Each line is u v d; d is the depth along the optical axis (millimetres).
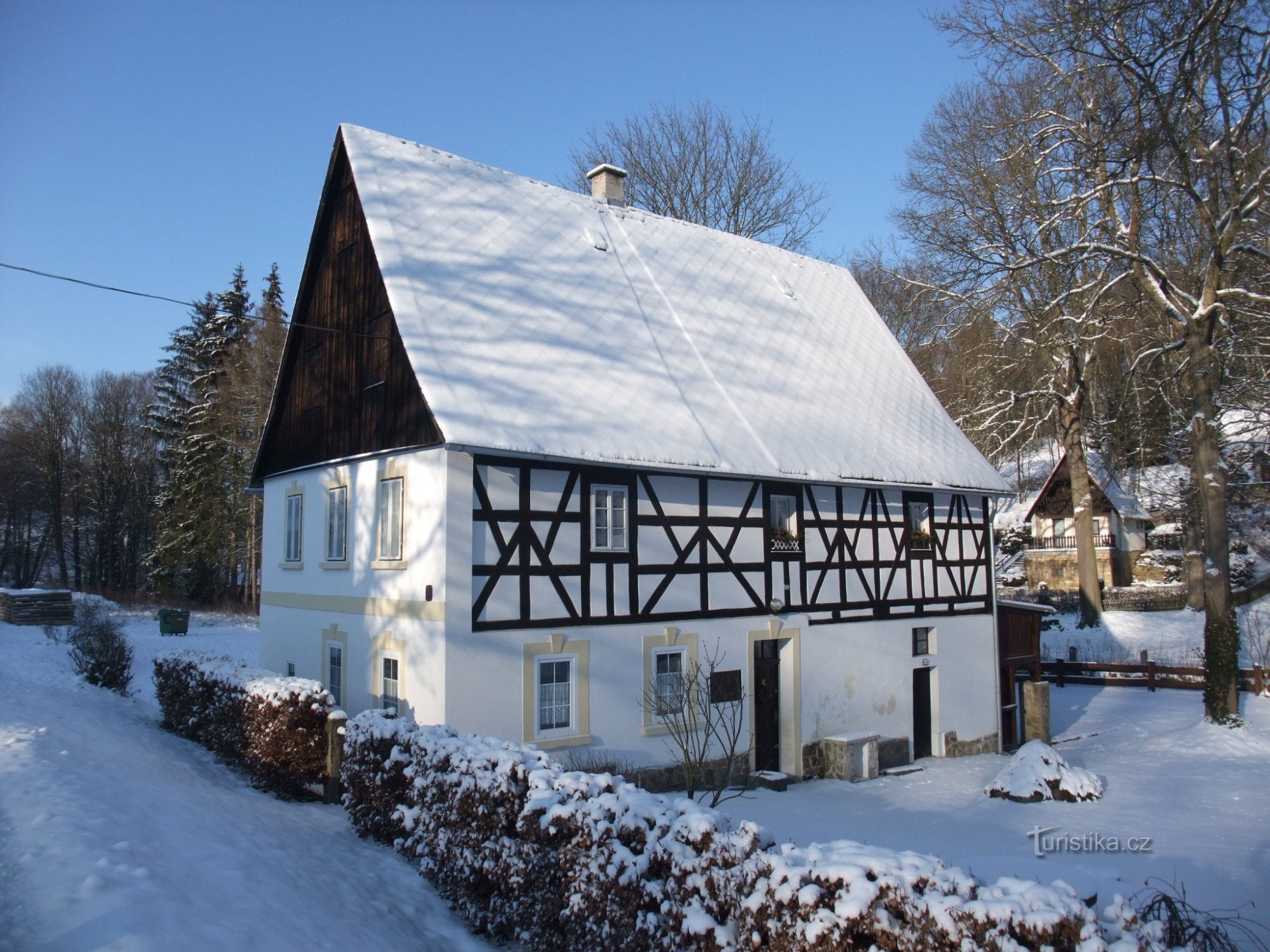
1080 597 30953
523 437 11266
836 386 17984
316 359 14750
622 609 12398
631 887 5355
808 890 4441
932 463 18000
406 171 14352
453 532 10812
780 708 14688
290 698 10109
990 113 25500
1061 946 3910
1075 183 22375
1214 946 5730
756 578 14289
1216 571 19312
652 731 12516
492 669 10984
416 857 7684
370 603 12430
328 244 14531
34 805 6668
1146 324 25453
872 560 16484
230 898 5645
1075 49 17953
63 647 22953
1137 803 13156
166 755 11008
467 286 13117
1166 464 38812
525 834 6168
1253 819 12055
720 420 14375
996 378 29219
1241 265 21281
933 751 17469
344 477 13531
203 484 39094
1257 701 20938
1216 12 16000
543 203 16297
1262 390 26281
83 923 4785
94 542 52844
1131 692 24594
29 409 51031
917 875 4367
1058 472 38375
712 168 32656
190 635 28812
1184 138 18031
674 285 17062
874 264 33625
